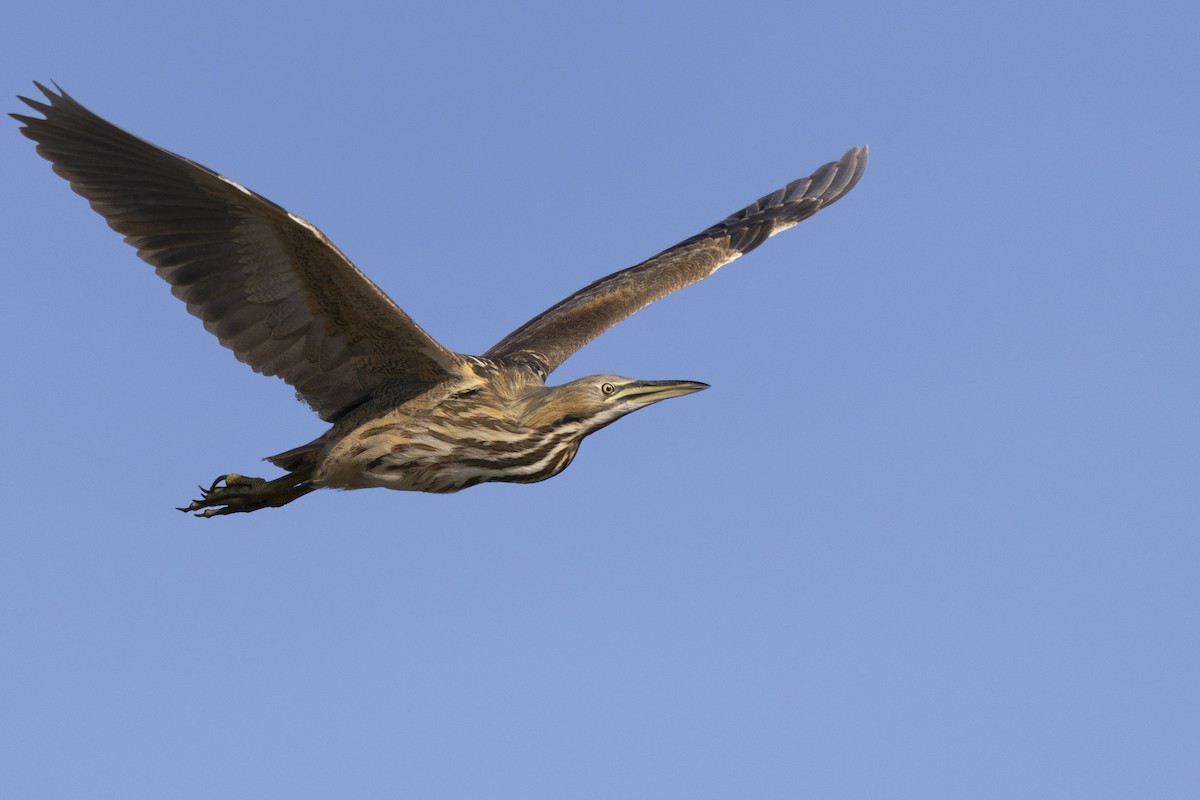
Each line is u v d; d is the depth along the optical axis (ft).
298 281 36.22
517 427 39.91
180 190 35.01
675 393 40.88
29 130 34.40
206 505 40.81
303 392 39.04
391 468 39.45
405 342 37.96
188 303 36.63
